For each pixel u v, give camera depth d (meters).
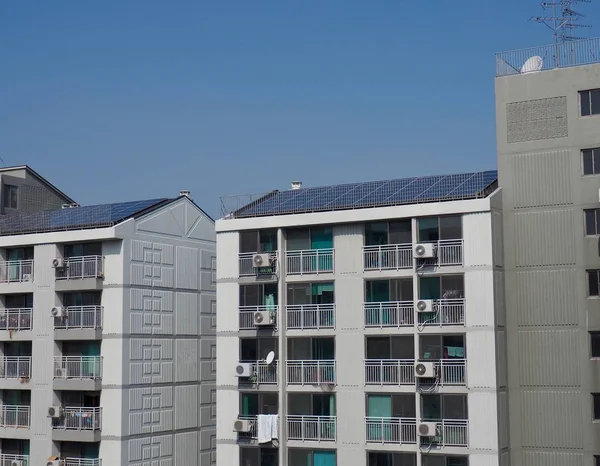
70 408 59.16
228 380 55.00
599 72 49.16
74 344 60.47
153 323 60.75
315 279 53.53
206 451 64.38
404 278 51.47
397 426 50.25
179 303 63.06
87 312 59.31
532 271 49.75
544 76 50.50
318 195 56.91
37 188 73.12
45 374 60.16
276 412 53.56
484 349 48.56
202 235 65.81
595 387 47.62
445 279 50.19
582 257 48.59
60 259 60.06
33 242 61.50
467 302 49.28
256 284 55.03
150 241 61.16
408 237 51.59
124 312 58.53
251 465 53.81
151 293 60.78
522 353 49.53
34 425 60.06
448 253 49.94
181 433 62.28
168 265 62.47
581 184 49.00
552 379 48.72
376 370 51.34
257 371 53.91
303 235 54.56
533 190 50.16
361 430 51.19
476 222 49.47
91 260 59.44
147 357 60.03
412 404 50.28
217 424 54.97
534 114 50.56
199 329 64.62
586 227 48.81
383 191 54.69
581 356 48.12
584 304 48.31
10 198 70.44
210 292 66.00
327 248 53.72
